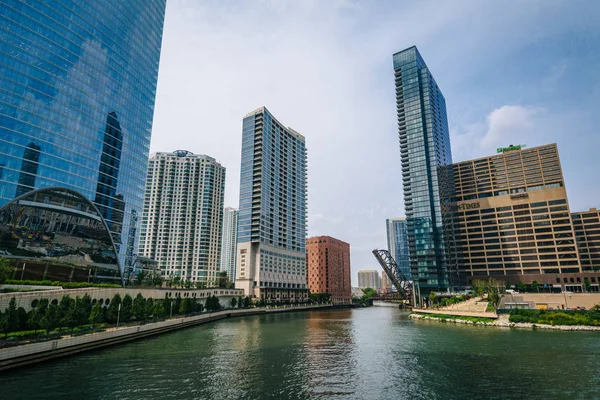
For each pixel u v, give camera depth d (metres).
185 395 33.19
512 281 173.88
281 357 51.06
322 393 34.56
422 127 191.62
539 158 181.50
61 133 99.38
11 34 90.12
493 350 55.31
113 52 121.25
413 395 34.09
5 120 86.44
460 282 182.75
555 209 171.62
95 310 63.44
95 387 34.81
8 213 84.56
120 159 120.62
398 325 96.44
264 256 188.88
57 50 100.88
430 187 182.88
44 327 52.22
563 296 111.12
